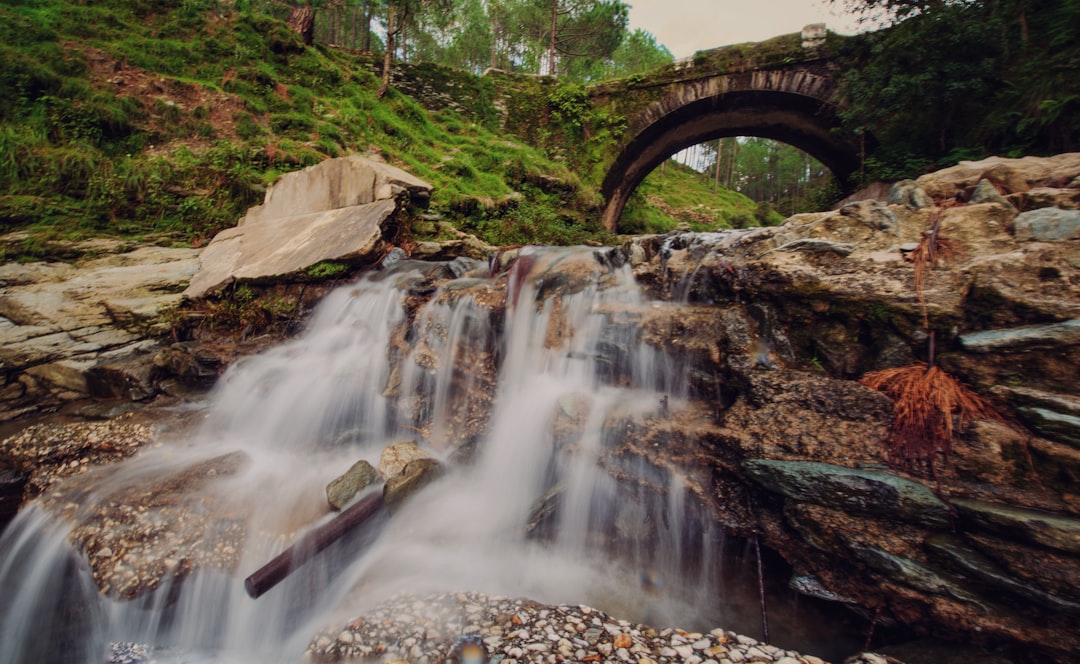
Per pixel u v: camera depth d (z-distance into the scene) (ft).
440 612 8.96
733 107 59.88
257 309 21.15
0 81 31.81
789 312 11.27
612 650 8.05
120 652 9.57
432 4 67.00
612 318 13.60
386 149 47.32
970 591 7.44
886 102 35.88
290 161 37.86
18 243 23.41
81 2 45.85
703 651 8.04
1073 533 6.73
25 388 18.66
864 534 8.34
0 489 13.32
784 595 9.37
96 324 21.03
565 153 65.31
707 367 11.59
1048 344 8.25
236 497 12.14
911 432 8.80
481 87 70.13
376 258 21.42
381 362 17.44
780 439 9.68
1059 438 7.71
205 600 9.92
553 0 104.27
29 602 10.87
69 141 31.86
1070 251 8.84
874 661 7.55
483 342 15.79
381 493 11.61
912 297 9.77
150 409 17.04
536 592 10.00
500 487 12.86
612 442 11.55
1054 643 6.74
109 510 11.68
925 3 32.89
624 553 11.14
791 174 179.83
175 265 24.99
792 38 53.57
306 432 15.75
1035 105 26.20
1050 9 27.66
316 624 9.58
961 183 11.80
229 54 48.16
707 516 10.30
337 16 109.70
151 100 38.99
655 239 15.67
